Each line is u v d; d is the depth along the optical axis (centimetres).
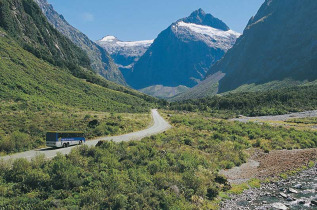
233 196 2656
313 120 10081
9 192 1906
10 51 12719
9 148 3534
